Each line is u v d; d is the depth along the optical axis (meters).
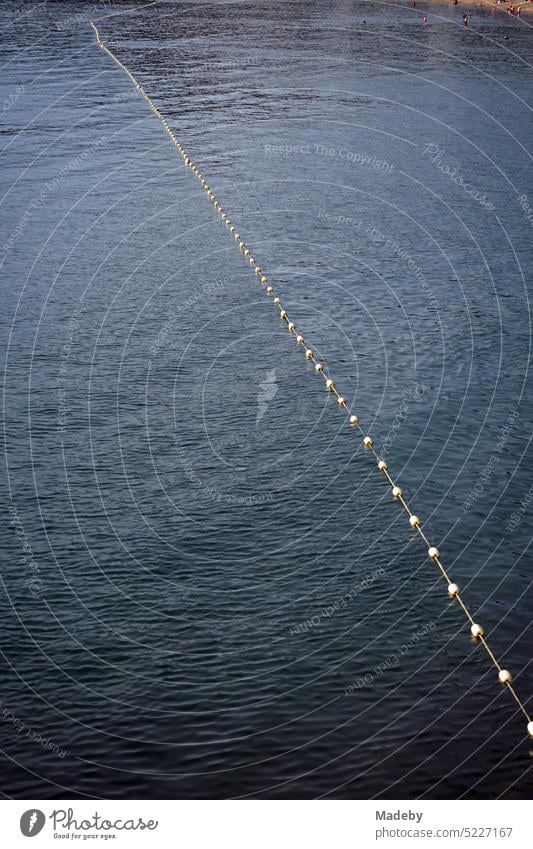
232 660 12.49
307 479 16.62
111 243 27.67
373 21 62.16
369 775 10.63
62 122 39.75
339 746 11.03
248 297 24.22
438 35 57.62
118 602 13.67
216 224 29.33
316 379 20.16
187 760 10.89
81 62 50.19
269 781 10.59
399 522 15.45
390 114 41.06
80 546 14.91
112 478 16.70
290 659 12.48
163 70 48.75
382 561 14.48
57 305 23.67
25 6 68.12
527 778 10.55
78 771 10.77
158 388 19.78
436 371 20.52
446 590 13.80
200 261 26.52
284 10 66.69
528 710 11.52
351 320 22.97
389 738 11.15
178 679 12.16
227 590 13.89
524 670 12.22
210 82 46.44
